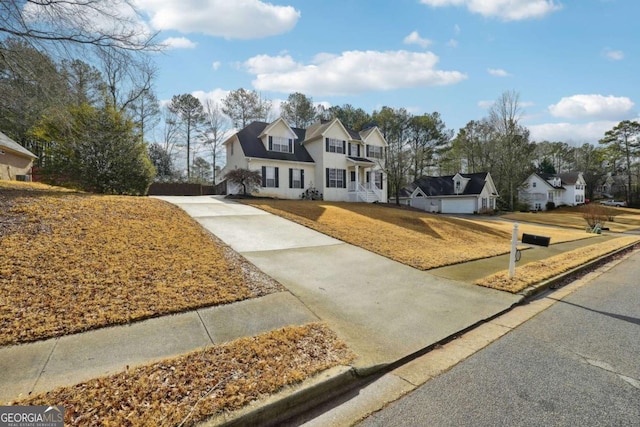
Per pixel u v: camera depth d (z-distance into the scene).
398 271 6.70
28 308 3.64
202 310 4.12
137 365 2.86
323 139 22.83
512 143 36.72
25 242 5.25
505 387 2.82
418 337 3.79
